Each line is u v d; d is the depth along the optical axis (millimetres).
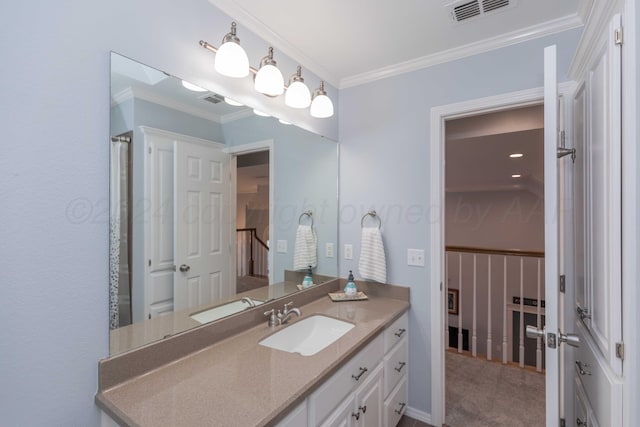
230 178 1578
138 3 1171
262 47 1728
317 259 2160
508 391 2328
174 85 1304
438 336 1979
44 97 928
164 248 1280
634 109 843
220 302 1523
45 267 932
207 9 1435
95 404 1018
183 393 1005
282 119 1880
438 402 1967
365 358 1479
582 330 1375
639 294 853
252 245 1703
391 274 2143
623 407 906
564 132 1609
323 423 1162
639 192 843
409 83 2088
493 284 4160
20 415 886
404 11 1566
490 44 1815
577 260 1477
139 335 1170
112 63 1087
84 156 1017
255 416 887
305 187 2068
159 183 1259
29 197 901
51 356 942
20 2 885
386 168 2168
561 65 1640
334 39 1816
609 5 971
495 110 1872
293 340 1647
